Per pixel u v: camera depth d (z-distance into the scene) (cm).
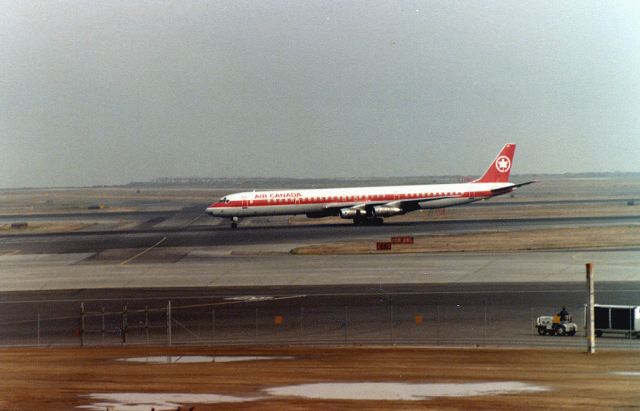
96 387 15825
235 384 15950
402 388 15412
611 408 13725
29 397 15038
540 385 15412
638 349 19450
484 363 17762
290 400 14575
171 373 17188
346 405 14188
